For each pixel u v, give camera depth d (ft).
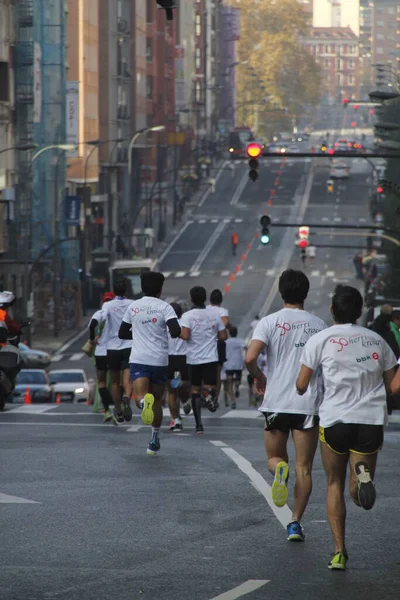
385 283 625.00
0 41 605.31
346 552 75.66
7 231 612.70
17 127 638.12
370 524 89.97
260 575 73.20
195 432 168.86
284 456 87.92
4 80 614.75
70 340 625.82
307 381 79.46
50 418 184.44
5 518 90.79
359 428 77.66
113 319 165.68
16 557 77.25
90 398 392.88
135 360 129.18
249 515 93.09
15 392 362.33
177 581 71.26
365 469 75.66
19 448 134.51
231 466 121.80
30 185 637.71
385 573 74.02
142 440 148.87
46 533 85.25
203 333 166.20
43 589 68.69
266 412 86.69
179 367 172.04
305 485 84.69
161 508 95.76
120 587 69.56
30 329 552.41
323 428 78.43
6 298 189.47
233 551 80.02
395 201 635.66
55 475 113.19
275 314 87.66
